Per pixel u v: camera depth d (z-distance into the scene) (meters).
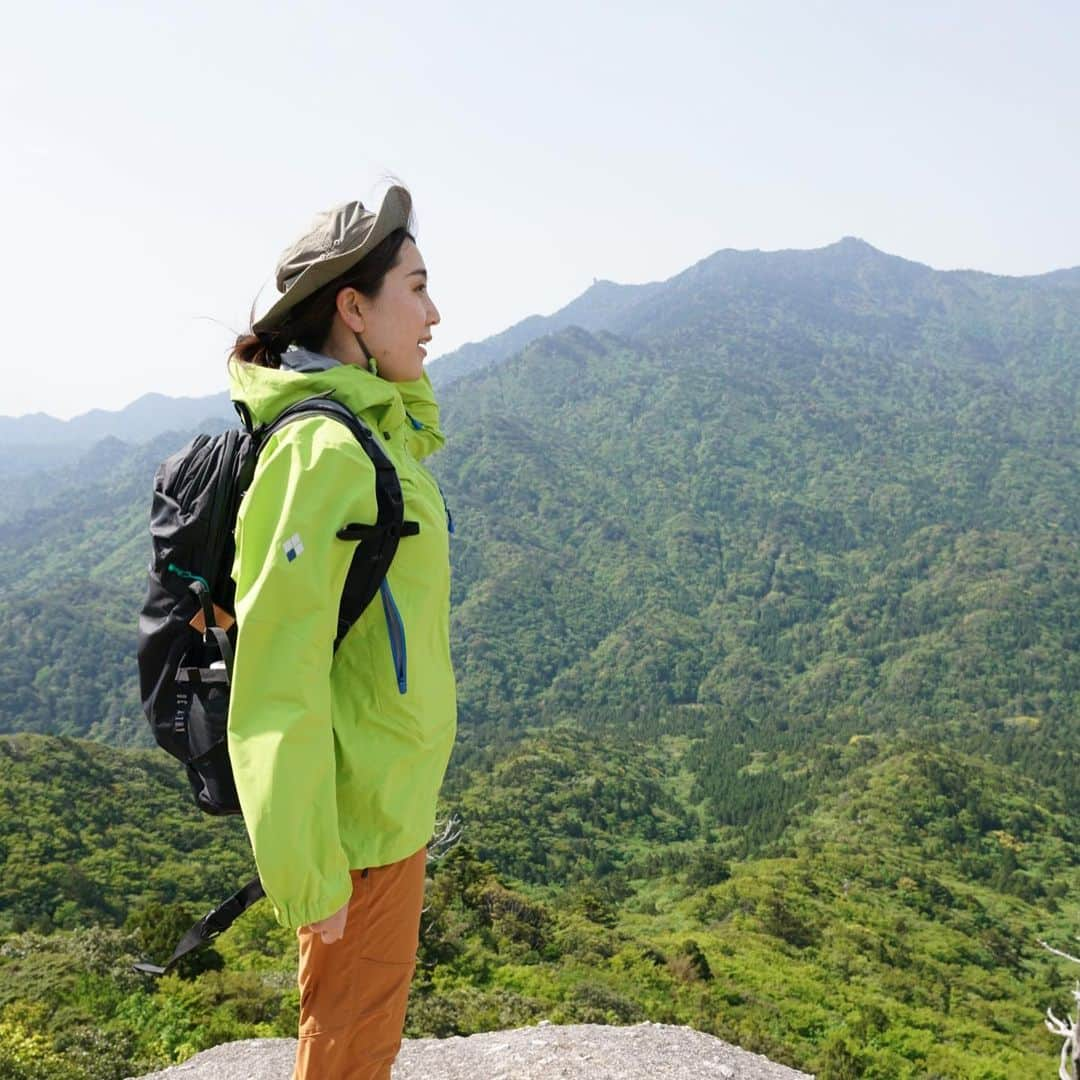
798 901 72.19
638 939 44.88
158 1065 10.24
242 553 1.62
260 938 21.59
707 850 107.12
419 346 1.95
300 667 1.55
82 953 14.66
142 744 162.38
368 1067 1.85
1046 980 64.56
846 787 114.69
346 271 1.84
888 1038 37.56
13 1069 9.15
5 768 67.75
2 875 53.69
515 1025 15.98
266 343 1.96
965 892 84.25
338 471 1.60
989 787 109.94
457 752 158.62
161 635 1.76
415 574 1.78
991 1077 35.28
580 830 110.12
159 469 1.86
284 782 1.51
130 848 61.34
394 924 1.82
